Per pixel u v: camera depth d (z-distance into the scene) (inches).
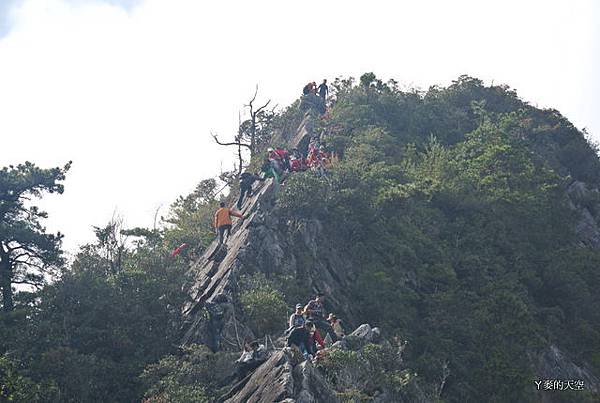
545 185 1620.3
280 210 1221.1
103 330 1026.1
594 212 1788.9
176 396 850.1
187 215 1568.7
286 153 1421.0
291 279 1105.4
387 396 840.3
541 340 1159.6
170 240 1424.7
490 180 1562.5
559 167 1945.1
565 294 1400.1
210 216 1536.7
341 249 1220.5
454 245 1378.0
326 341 905.5
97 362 976.3
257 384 776.9
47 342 992.9
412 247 1282.0
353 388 800.9
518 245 1453.0
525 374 1099.9
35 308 1077.8
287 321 1005.8
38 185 1423.5
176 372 920.9
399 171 1469.0
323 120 1711.4
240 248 1138.7
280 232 1194.0
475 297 1218.6
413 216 1358.3
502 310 1190.9
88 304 1067.9
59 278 1115.3
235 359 922.1
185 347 983.0
